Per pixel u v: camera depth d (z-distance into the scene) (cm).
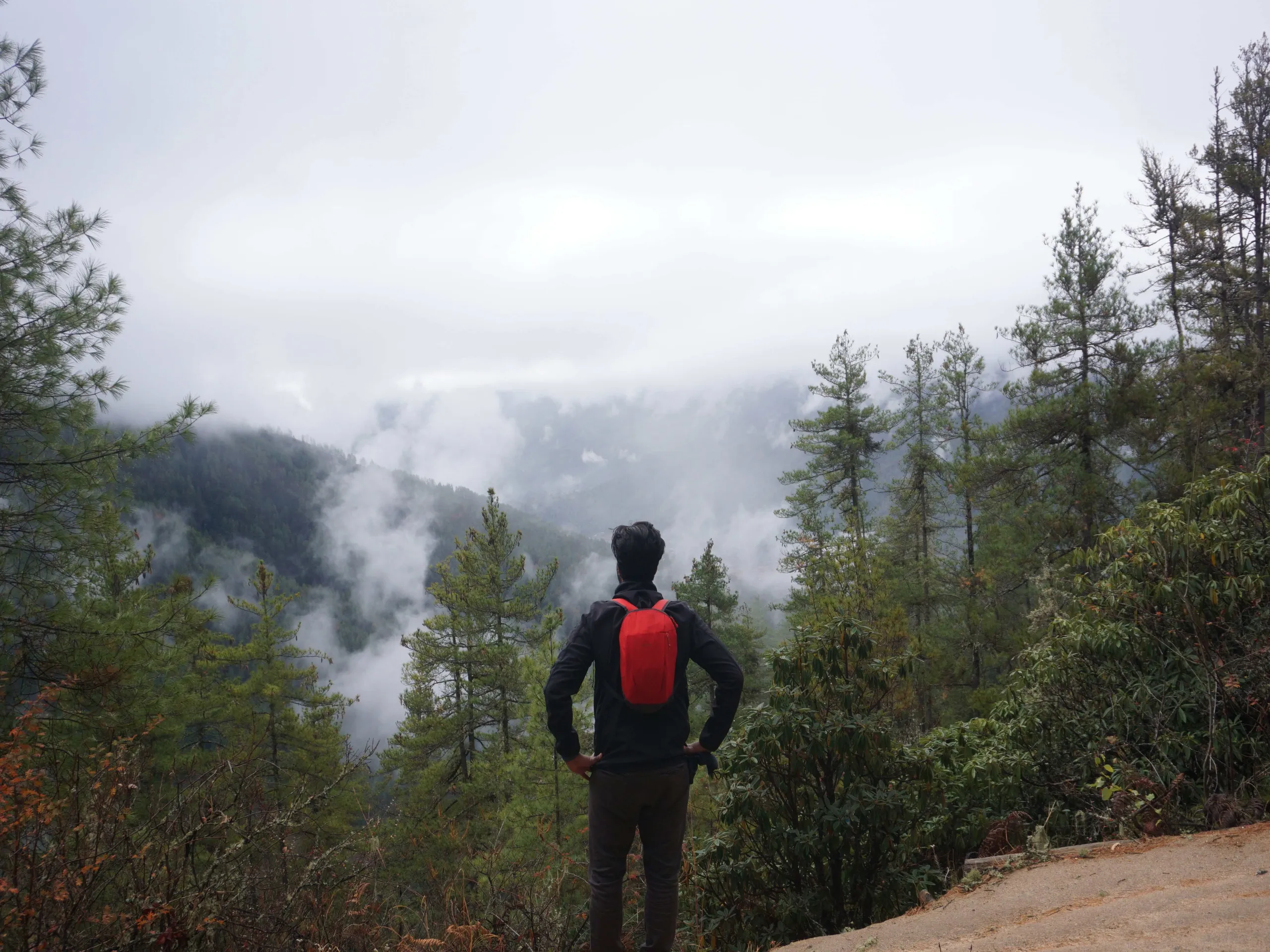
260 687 1850
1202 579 542
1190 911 251
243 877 272
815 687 518
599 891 270
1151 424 1683
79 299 754
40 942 226
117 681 689
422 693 2414
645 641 261
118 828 257
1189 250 2073
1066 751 545
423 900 376
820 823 480
